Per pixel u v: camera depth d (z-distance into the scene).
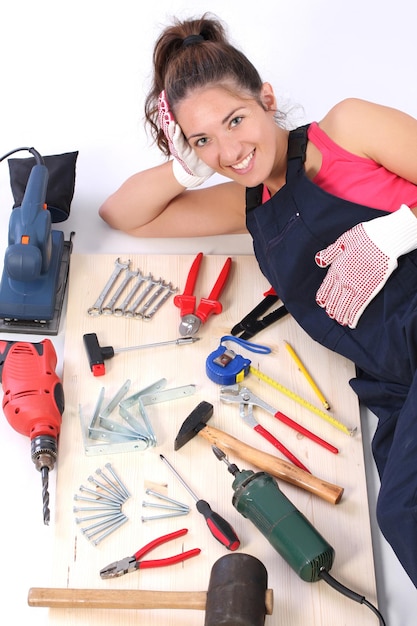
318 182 3.11
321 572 2.77
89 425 3.17
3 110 4.25
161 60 3.01
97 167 4.03
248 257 3.68
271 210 3.20
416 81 4.34
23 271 3.29
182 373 3.35
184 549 2.93
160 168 3.59
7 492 3.11
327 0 4.62
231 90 2.86
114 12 4.63
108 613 2.80
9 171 3.75
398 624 2.86
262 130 2.93
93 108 4.27
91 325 3.48
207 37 2.98
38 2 4.67
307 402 3.27
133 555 2.89
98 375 3.33
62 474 3.10
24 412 3.09
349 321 3.14
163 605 2.69
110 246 3.76
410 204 3.06
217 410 3.25
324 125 3.13
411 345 2.97
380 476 3.11
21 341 3.37
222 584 2.62
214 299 3.50
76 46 4.50
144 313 3.50
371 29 4.52
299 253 3.17
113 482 3.08
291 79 4.34
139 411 3.26
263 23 4.54
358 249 2.99
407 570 2.79
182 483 3.07
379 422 3.19
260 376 3.32
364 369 3.21
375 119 3.01
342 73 4.36
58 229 3.80
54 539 2.95
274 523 2.79
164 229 3.72
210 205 3.69
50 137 4.15
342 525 2.98
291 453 3.14
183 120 2.94
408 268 3.01
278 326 3.48
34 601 2.71
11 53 4.46
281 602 2.82
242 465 3.11
